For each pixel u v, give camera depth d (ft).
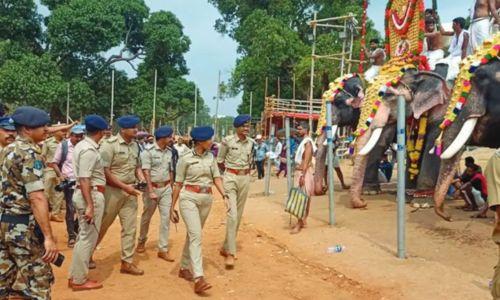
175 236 30.73
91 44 144.05
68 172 28.73
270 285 21.48
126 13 154.92
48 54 136.26
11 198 14.40
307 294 20.22
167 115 170.91
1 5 142.51
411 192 39.34
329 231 29.63
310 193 30.25
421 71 36.73
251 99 139.33
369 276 21.50
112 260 25.34
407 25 38.27
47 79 132.46
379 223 31.37
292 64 132.67
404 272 21.71
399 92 36.47
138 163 25.02
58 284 21.43
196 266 20.48
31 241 14.48
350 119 46.68
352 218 33.27
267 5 149.89
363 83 47.70
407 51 38.40
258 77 138.10
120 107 163.53
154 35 159.33
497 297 13.71
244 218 35.53
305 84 128.16
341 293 20.20
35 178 14.26
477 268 22.08
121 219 22.94
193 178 21.65
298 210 29.43
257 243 28.58
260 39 130.00
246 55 153.69
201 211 22.03
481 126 29.68
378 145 39.19
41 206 14.25
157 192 25.70
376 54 47.57
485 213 31.63
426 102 35.73
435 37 41.09
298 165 32.60
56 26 138.51
